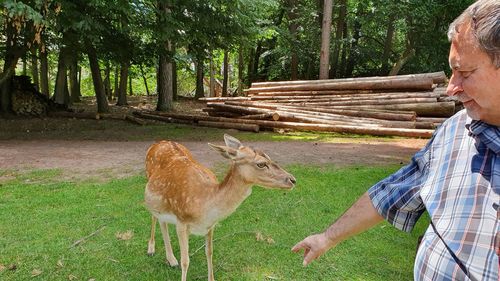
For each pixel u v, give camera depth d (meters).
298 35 22.92
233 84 36.00
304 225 4.50
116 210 4.94
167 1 11.65
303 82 14.80
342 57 22.64
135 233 4.30
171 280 3.40
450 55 1.24
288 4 23.30
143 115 15.82
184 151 3.88
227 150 2.81
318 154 8.48
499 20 1.11
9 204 5.12
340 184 6.00
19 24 9.08
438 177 1.35
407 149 9.17
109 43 13.52
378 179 6.29
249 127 12.47
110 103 24.80
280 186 2.78
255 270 3.55
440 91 12.18
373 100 12.65
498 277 1.12
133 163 7.62
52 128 13.55
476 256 1.16
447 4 16.44
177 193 3.13
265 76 27.41
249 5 14.24
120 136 11.81
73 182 6.21
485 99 1.17
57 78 17.73
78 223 4.53
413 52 18.52
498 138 1.19
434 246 1.32
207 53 16.36
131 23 12.04
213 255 3.81
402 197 1.58
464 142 1.31
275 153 8.57
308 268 3.57
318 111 12.97
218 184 3.00
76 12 10.21
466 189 1.23
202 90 26.22
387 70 21.72
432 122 11.56
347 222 1.74
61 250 3.88
